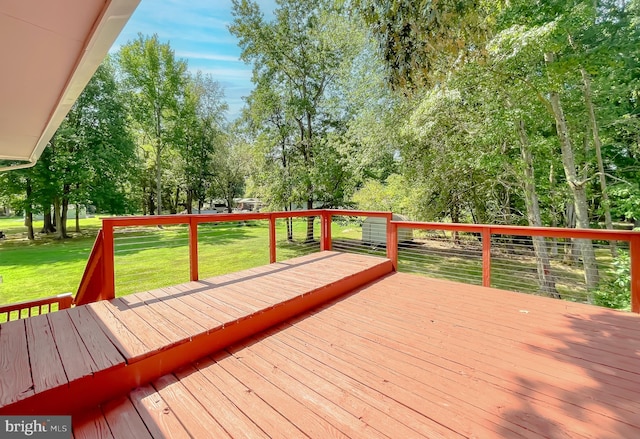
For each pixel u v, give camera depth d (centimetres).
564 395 183
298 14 1187
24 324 242
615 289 513
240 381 201
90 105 1673
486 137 670
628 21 712
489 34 359
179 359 216
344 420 164
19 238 1677
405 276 454
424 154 905
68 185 1644
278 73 1257
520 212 932
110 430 157
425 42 330
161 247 1310
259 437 153
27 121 270
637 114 865
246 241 1474
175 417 168
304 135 1322
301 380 202
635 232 306
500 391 188
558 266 874
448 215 987
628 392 184
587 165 823
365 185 1146
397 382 198
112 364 185
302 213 501
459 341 253
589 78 746
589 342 249
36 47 164
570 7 559
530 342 250
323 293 345
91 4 132
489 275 398
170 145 2002
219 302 293
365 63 908
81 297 342
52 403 162
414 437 152
